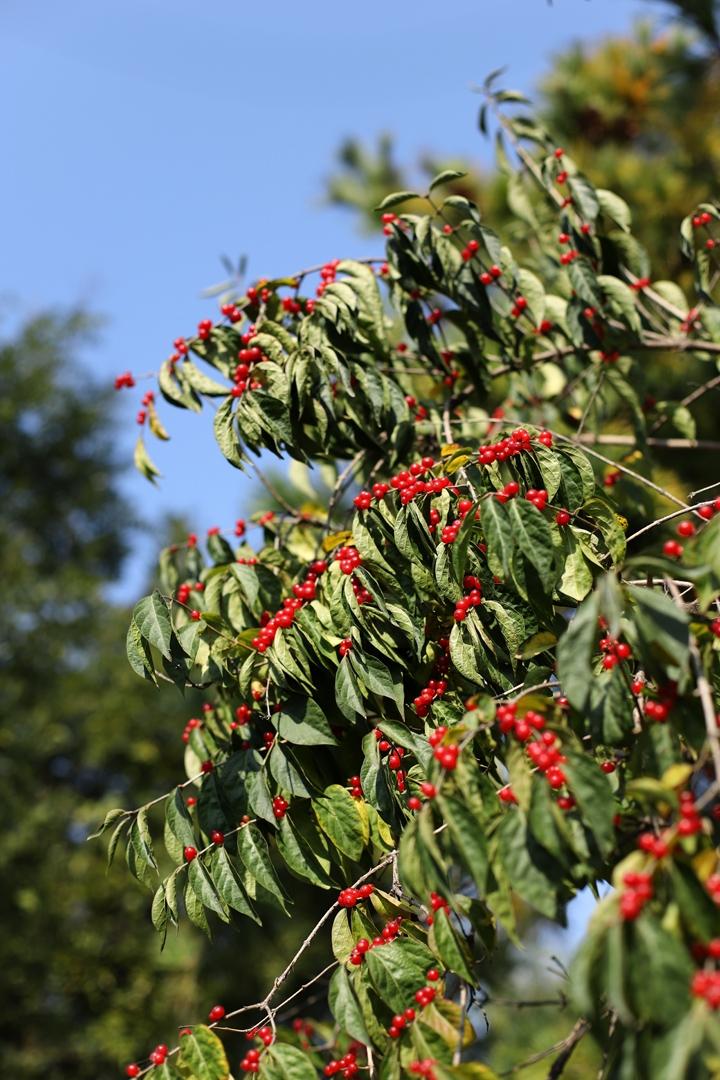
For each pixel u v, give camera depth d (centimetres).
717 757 192
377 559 287
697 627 233
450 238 370
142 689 1308
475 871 206
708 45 617
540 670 271
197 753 340
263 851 278
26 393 1609
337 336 346
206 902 277
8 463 1619
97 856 1208
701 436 597
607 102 651
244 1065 251
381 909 269
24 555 1523
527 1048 681
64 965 1108
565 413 468
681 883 178
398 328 440
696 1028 161
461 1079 220
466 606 275
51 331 1688
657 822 220
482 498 257
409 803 259
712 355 407
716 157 621
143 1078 262
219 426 329
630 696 236
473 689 298
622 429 539
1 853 1158
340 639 288
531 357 406
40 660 1361
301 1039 360
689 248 386
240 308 373
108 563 1673
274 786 292
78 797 1325
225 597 341
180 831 291
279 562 364
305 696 289
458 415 412
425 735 283
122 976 1144
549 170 409
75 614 1458
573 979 172
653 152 677
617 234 399
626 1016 161
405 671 303
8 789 1224
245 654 302
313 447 366
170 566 396
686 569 202
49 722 1322
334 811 275
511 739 219
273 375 331
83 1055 1100
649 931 172
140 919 1184
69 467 1652
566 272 396
